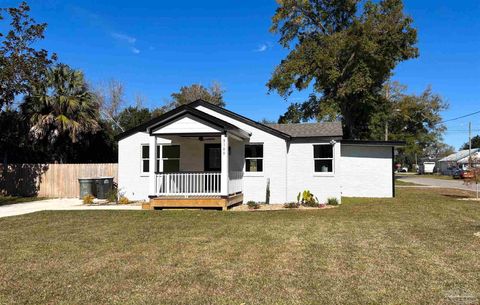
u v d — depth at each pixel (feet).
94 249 26.11
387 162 69.36
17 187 71.82
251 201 54.34
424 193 77.41
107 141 89.92
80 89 77.66
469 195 71.56
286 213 44.50
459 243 27.04
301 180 57.16
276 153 57.16
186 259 23.16
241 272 20.44
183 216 42.14
